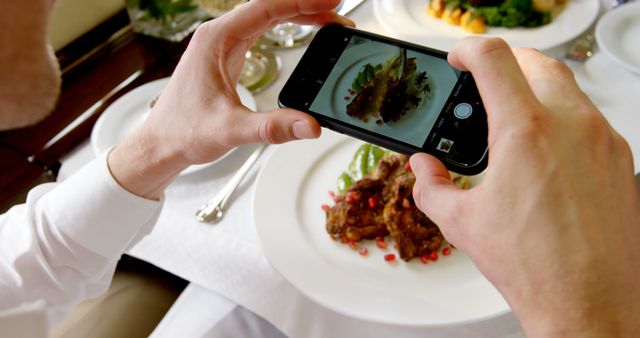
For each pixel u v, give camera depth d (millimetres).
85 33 712
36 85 217
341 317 424
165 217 463
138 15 674
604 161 277
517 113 280
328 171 484
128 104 548
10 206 573
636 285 265
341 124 376
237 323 463
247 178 484
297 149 490
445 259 421
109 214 404
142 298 530
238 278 448
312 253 428
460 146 357
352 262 428
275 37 605
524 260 279
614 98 498
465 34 583
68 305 429
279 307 439
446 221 310
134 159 396
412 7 625
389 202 436
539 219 273
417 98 377
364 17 627
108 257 424
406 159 466
